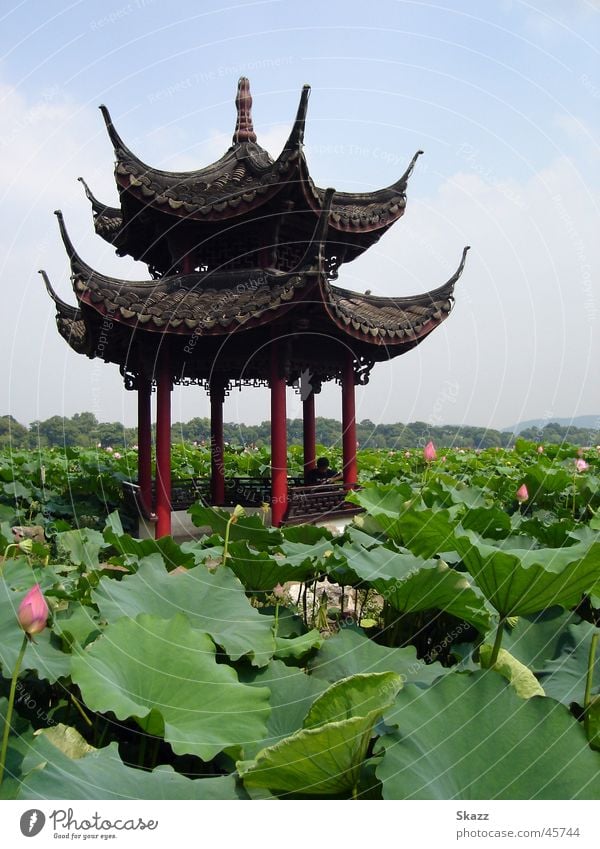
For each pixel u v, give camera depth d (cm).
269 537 645
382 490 736
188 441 2425
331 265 1271
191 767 325
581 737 280
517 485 1135
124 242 1186
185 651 355
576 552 369
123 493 1305
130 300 1009
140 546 572
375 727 304
